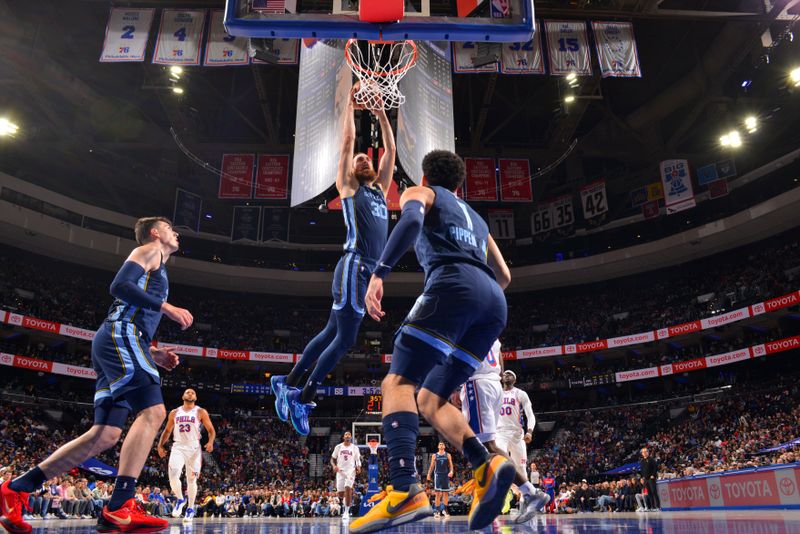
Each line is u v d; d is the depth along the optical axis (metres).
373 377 48.06
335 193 38.47
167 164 41.38
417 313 3.13
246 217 42.97
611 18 24.75
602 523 6.45
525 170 36.38
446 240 3.29
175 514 9.23
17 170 39.78
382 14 5.12
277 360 42.81
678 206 37.75
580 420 42.59
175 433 9.54
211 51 22.75
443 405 3.25
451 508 25.69
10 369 37.16
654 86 37.66
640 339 40.12
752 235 39.84
